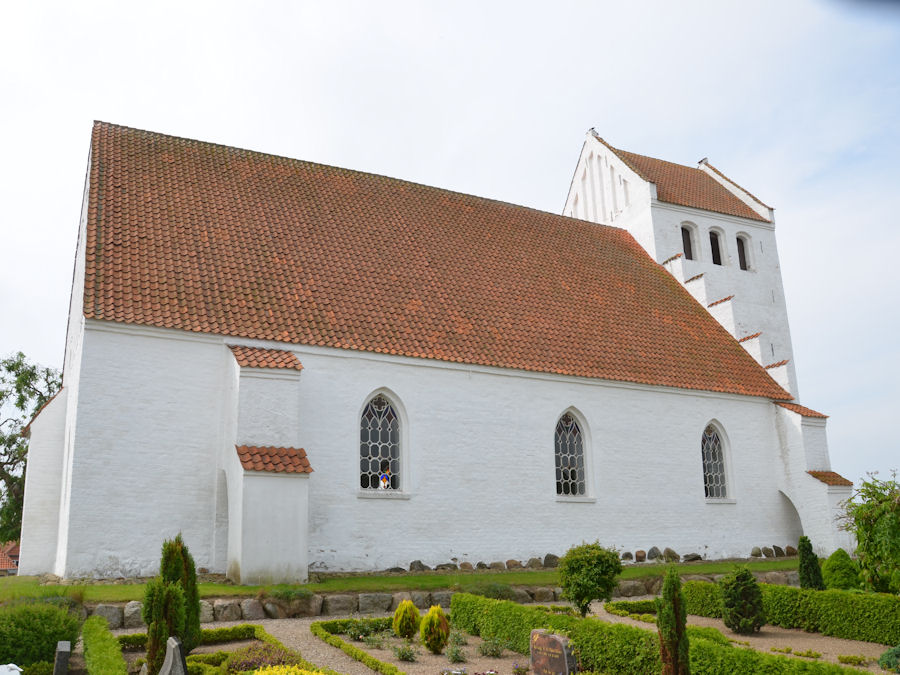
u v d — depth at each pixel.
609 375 25.17
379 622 15.18
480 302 25.55
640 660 11.55
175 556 12.17
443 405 22.34
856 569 18.25
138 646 13.20
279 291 22.05
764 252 36.75
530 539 22.80
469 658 13.27
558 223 33.25
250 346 20.11
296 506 18.06
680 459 26.12
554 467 23.75
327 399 20.67
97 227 21.17
